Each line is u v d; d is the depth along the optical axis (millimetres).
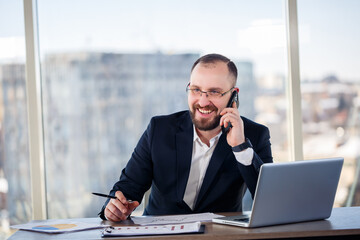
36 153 3084
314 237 1504
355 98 3158
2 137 3119
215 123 2057
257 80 3141
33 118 3078
